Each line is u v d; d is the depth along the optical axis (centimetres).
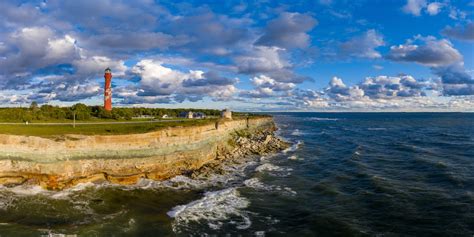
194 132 5100
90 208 2908
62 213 2759
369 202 3138
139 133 4259
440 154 5762
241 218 2773
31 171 3544
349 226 2569
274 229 2556
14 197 3114
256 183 3906
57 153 3641
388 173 4338
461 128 12419
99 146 3919
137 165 4138
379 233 2450
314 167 4869
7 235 2259
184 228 2544
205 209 2970
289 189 3647
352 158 5519
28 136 3597
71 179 3634
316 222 2677
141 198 3269
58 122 5762
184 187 3728
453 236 2372
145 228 2506
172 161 4553
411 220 2677
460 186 3588
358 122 18575
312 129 12800
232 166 4928
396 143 7488
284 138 9175
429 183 3762
